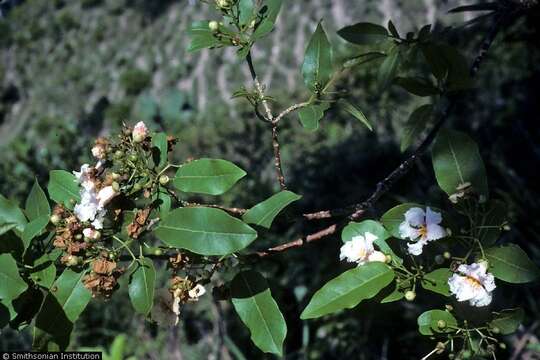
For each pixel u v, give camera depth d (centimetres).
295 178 606
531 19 316
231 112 838
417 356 405
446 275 173
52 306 168
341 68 252
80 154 527
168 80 1063
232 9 199
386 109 632
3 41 1299
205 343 428
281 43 1004
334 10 1007
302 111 193
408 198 507
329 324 420
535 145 542
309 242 202
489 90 594
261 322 171
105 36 1234
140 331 452
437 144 176
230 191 535
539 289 389
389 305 417
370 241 180
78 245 171
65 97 1112
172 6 1223
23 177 533
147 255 179
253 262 192
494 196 486
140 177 180
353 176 602
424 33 242
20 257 173
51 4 1338
